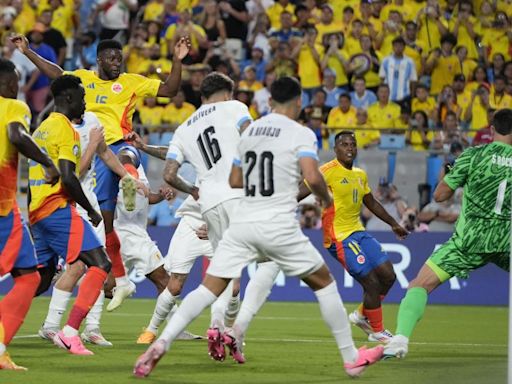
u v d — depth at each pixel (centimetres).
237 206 2320
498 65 6075
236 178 2262
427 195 5344
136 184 2912
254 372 2356
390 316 4453
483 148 2628
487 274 5216
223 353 2472
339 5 6456
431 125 5841
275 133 2180
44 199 2570
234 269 2191
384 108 5734
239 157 2244
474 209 2623
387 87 5734
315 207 5331
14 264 2328
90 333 2980
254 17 6644
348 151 3366
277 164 2164
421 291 2583
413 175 5362
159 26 6444
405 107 5909
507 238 2603
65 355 2628
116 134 3262
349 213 3378
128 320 4047
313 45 6125
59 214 2578
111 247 3234
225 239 2219
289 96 2217
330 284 2222
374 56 6106
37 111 6166
